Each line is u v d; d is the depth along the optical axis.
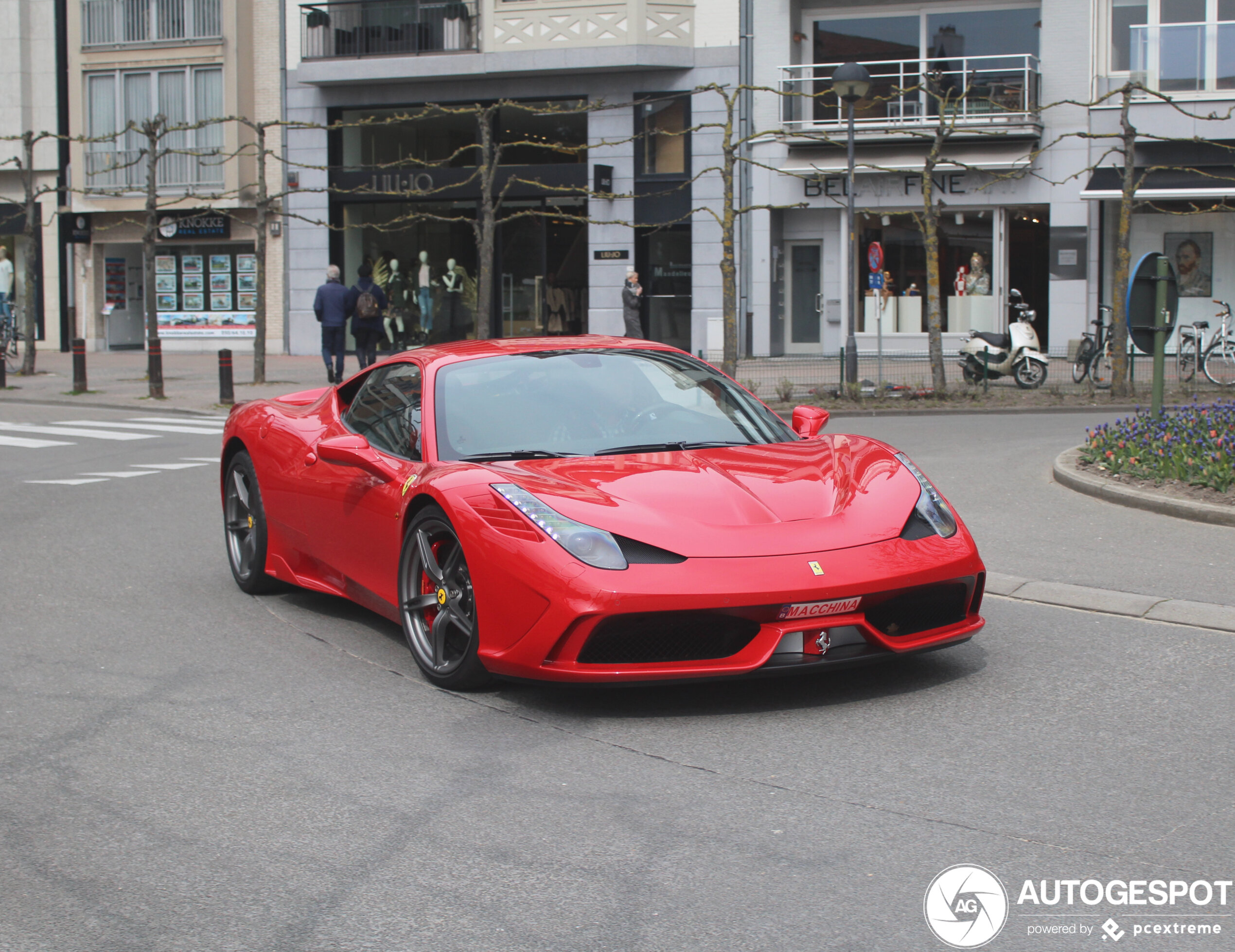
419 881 3.14
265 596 6.64
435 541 4.86
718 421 5.45
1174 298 10.80
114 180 31.50
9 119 32.28
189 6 30.36
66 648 5.54
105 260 32.47
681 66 26.81
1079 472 9.55
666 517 4.41
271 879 3.17
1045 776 3.79
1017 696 4.60
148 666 5.22
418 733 4.29
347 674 5.04
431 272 29.56
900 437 13.84
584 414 5.33
